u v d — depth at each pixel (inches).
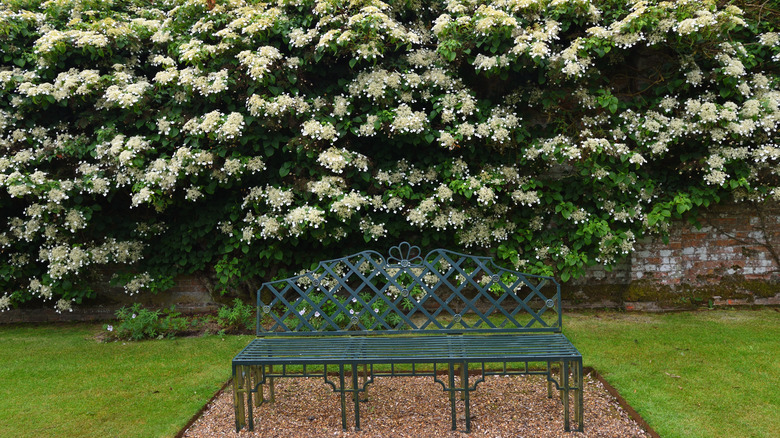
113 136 180.5
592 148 166.1
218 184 183.3
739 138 175.9
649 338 159.3
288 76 172.6
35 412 115.6
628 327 172.4
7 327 200.8
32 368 146.6
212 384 130.3
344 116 178.9
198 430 107.2
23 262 193.3
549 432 102.2
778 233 197.3
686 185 191.8
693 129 173.2
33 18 185.6
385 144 189.5
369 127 169.5
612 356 142.9
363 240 200.7
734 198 188.4
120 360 151.8
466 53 174.6
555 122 187.5
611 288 203.8
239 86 177.3
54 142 185.0
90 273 201.2
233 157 173.3
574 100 186.5
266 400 121.2
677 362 137.2
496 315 196.9
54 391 128.3
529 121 192.1
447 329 122.0
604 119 182.1
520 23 169.9
